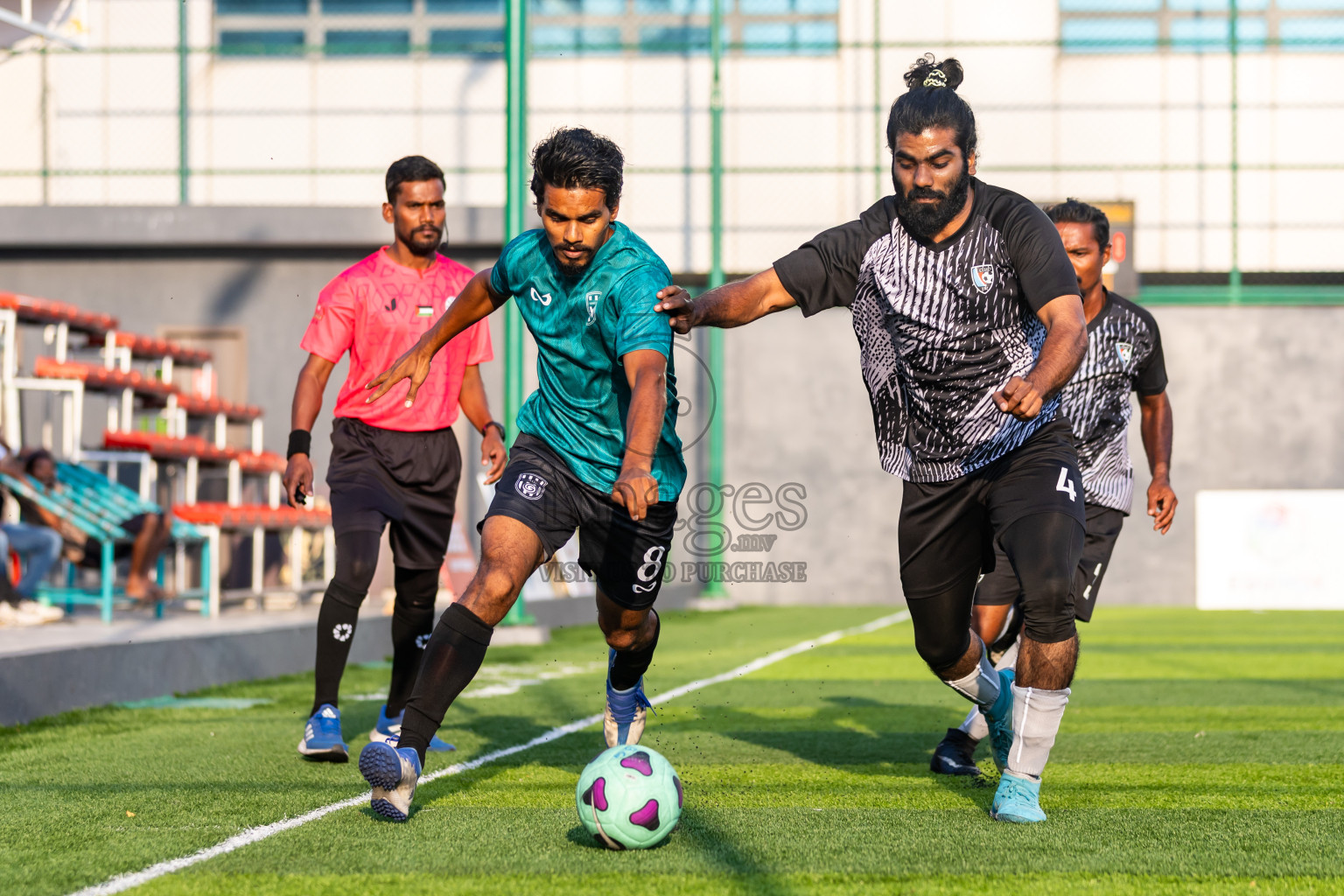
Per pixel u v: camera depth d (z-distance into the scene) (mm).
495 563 5137
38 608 11852
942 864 4391
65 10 15664
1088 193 26094
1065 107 26109
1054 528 5176
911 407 5477
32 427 20438
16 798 5648
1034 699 5223
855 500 26422
